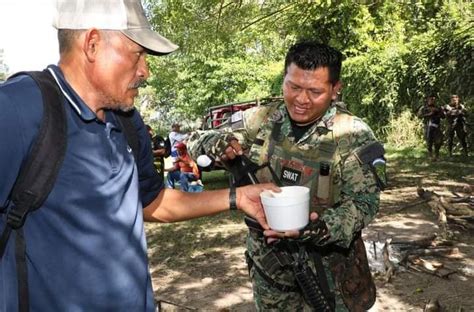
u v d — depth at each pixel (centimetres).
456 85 1573
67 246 141
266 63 2842
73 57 145
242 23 1054
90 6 142
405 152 1612
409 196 918
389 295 467
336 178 225
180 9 1043
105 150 147
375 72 1831
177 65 2888
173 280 555
